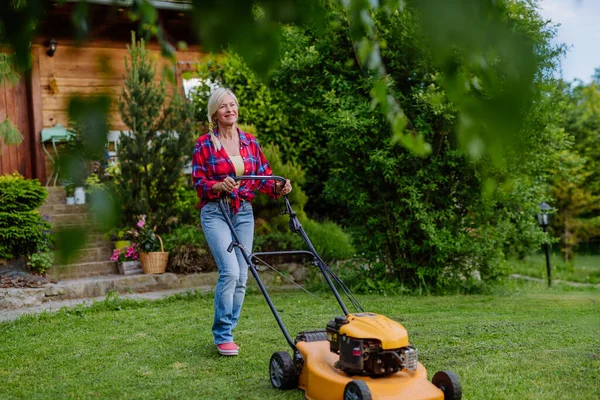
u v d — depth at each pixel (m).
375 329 3.24
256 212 9.87
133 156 9.14
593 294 8.80
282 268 9.45
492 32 1.06
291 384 3.87
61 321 6.39
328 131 8.23
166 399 3.77
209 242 4.79
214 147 4.78
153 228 9.27
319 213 12.18
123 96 9.27
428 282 8.59
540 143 7.83
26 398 3.85
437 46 1.10
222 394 3.84
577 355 4.62
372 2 1.46
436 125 8.00
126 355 4.92
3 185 8.52
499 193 7.89
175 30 10.47
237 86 11.45
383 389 3.13
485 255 8.62
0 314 6.99
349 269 9.19
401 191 8.16
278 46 1.26
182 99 9.81
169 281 8.80
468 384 3.88
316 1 1.26
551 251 16.64
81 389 4.02
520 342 5.12
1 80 1.60
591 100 16.64
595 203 15.30
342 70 8.47
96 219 1.19
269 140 11.23
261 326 5.94
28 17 1.31
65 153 1.12
